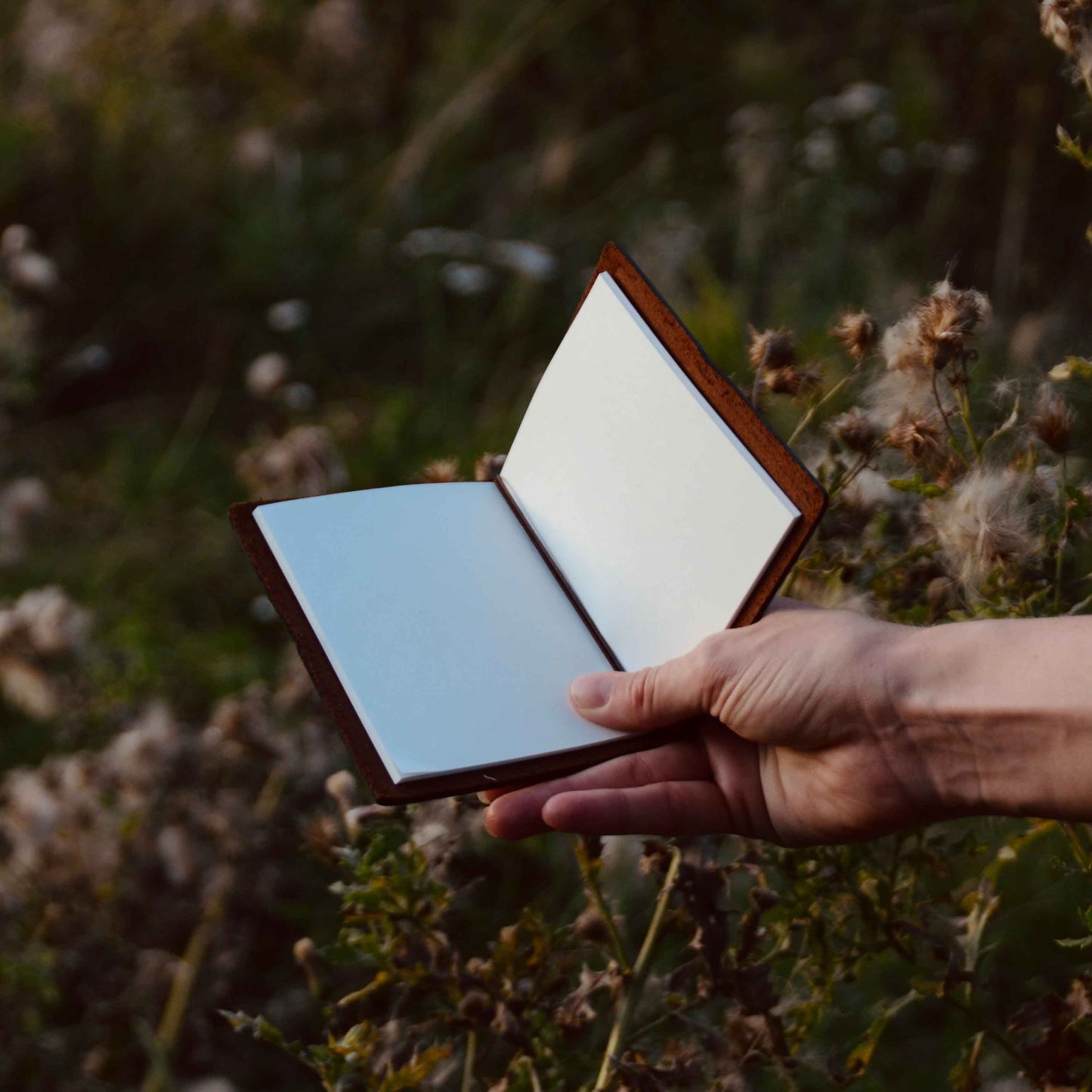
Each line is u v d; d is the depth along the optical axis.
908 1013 1.99
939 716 1.11
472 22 4.44
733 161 4.04
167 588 3.04
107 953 2.03
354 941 1.25
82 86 4.17
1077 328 3.21
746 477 1.17
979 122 3.72
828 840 1.22
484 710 1.21
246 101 4.49
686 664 1.19
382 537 1.31
